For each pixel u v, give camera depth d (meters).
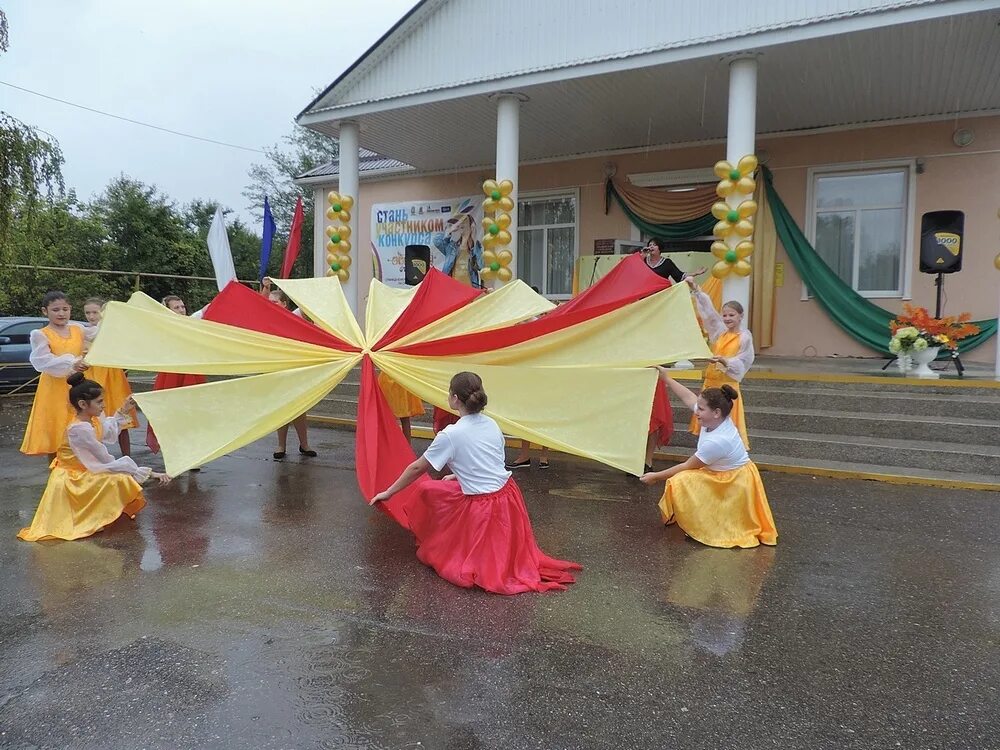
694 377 8.05
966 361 10.13
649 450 6.48
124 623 3.41
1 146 10.51
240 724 2.57
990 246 10.18
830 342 11.20
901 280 10.79
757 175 11.48
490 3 9.95
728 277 8.23
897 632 3.35
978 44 8.03
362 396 4.96
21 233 15.96
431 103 10.37
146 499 5.62
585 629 3.36
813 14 8.05
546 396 4.86
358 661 3.04
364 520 5.10
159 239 27.17
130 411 5.02
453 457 3.95
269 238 12.66
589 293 5.47
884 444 6.53
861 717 2.63
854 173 11.03
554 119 11.08
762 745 2.46
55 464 4.81
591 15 9.30
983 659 3.08
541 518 5.16
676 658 3.08
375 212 15.35
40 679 2.88
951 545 4.57
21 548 4.46
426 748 2.43
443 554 4.04
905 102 9.99
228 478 6.32
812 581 3.98
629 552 4.46
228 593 3.78
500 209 9.98
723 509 4.59
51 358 5.92
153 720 2.60
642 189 12.42
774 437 6.89
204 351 5.19
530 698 2.75
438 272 5.84
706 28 8.59
